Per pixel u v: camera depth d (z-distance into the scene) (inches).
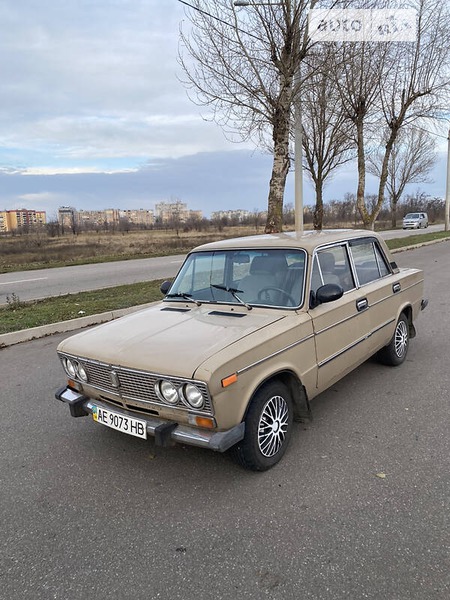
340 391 178.2
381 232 1616.6
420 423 148.9
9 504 115.6
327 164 794.8
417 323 277.7
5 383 205.3
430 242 903.1
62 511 111.8
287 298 139.2
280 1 366.9
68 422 163.0
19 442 148.7
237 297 145.6
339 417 155.6
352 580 85.6
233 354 109.9
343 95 601.9
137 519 107.3
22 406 178.2
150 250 1058.1
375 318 175.6
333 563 90.0
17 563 94.8
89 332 142.2
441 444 134.7
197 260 166.4
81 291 461.4
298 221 479.8
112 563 93.5
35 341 277.6
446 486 113.7
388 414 156.4
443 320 282.8
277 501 110.9
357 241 177.8
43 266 750.5
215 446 104.9
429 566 88.0
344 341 153.6
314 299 139.6
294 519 104.0
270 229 436.8
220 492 116.1
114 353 120.4
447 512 103.8
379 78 580.4
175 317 141.2
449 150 1278.3
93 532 103.5
